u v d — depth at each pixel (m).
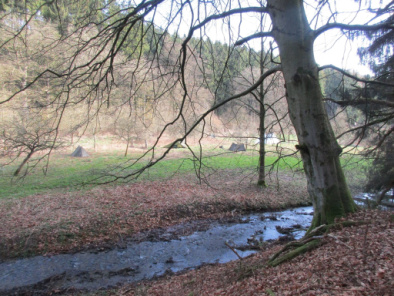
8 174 19.05
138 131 25.84
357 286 3.50
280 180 19.17
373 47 8.02
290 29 4.92
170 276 8.41
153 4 4.86
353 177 14.20
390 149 8.51
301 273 4.40
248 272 5.56
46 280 8.53
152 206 13.97
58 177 18.86
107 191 16.05
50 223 11.53
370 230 4.95
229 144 37.16
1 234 10.47
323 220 5.56
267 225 12.98
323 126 5.19
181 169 22.50
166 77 7.12
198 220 13.46
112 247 10.74
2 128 11.49
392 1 5.14
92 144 32.41
